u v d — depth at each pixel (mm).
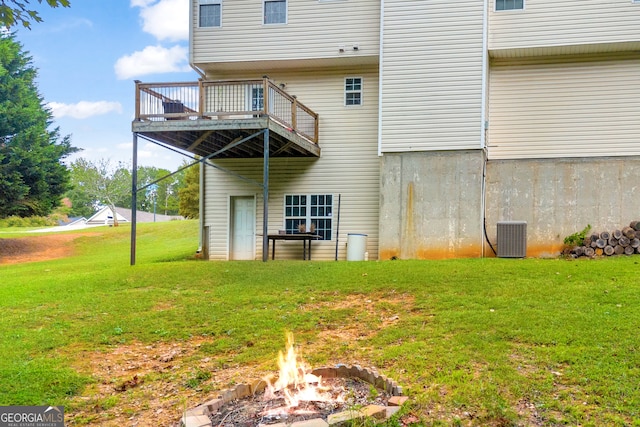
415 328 5918
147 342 6168
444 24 12492
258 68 14516
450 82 12398
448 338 5402
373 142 14000
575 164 12133
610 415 3508
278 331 6246
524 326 5555
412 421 3535
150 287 8922
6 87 24547
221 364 5320
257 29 14008
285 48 13852
